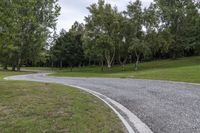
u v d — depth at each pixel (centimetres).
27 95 1138
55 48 7125
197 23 5806
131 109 969
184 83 1952
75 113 823
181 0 5972
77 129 652
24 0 1546
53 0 5450
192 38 5822
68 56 7044
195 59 5903
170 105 1030
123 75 3209
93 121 738
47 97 1107
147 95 1320
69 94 1234
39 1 5131
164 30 5219
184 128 702
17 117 753
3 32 1431
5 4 1356
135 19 4853
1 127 655
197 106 994
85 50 5647
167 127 714
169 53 7050
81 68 7275
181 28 5959
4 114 787
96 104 1012
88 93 1346
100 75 3588
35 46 5562
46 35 5575
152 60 7169
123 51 5238
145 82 2120
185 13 5838
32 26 5262
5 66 6500
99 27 5009
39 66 10288
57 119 741
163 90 1509
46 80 2631
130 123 753
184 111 915
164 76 2564
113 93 1421
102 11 5012
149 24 4803
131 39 4894
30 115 780
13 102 965
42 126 667
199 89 1530
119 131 653
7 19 1381
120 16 4969
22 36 5303
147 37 4841
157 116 847
